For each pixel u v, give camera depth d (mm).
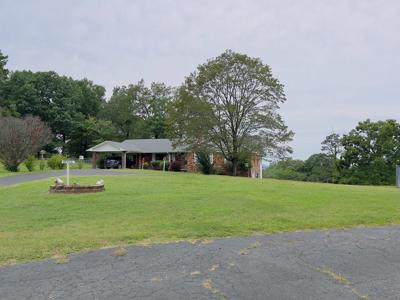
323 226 6543
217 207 8094
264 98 27266
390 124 38094
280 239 5547
